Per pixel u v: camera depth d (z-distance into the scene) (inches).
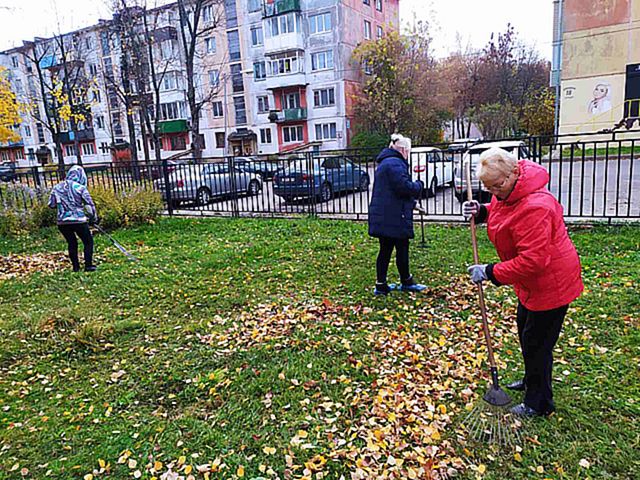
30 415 128.6
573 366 136.3
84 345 168.9
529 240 100.0
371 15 1536.7
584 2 890.7
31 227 405.1
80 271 272.2
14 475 105.2
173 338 173.9
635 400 118.8
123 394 137.2
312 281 231.8
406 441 110.1
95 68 1621.6
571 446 104.0
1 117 671.8
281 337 167.5
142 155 1823.3
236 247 314.7
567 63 928.3
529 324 108.3
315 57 1454.2
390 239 197.3
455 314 180.1
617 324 159.8
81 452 111.5
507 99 1621.6
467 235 304.2
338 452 107.0
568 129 950.4
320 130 1501.0
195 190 500.4
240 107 1638.8
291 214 434.6
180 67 1605.6
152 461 107.6
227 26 1572.3
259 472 102.8
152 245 343.9
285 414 122.9
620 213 340.8
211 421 121.9
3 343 173.9
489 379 134.1
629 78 879.7
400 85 1253.1
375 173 198.2
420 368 141.6
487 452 104.9
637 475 95.5
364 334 167.2
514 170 101.8
